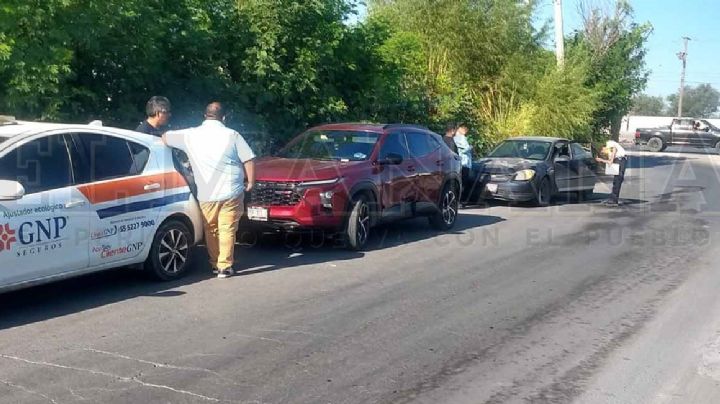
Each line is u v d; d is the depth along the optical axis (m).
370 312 7.56
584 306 8.06
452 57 23.98
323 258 10.25
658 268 10.24
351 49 16.08
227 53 13.52
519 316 7.58
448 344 6.61
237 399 5.23
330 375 5.76
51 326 6.84
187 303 7.72
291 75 14.19
